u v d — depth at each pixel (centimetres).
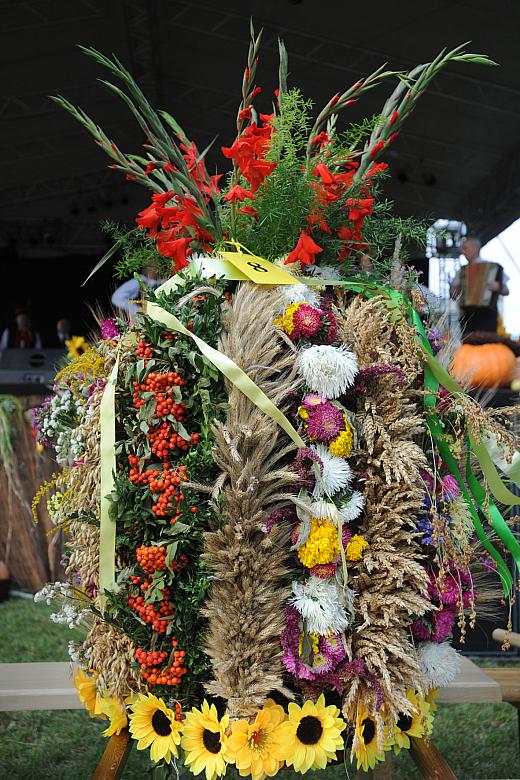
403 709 128
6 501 427
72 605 158
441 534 135
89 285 1116
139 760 233
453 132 677
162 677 132
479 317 411
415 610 131
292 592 130
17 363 547
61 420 167
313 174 156
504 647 152
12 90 659
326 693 135
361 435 136
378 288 150
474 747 248
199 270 145
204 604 132
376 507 134
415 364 147
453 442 151
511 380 309
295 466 131
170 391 133
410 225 170
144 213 156
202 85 686
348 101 158
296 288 142
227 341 137
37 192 962
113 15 550
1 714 280
